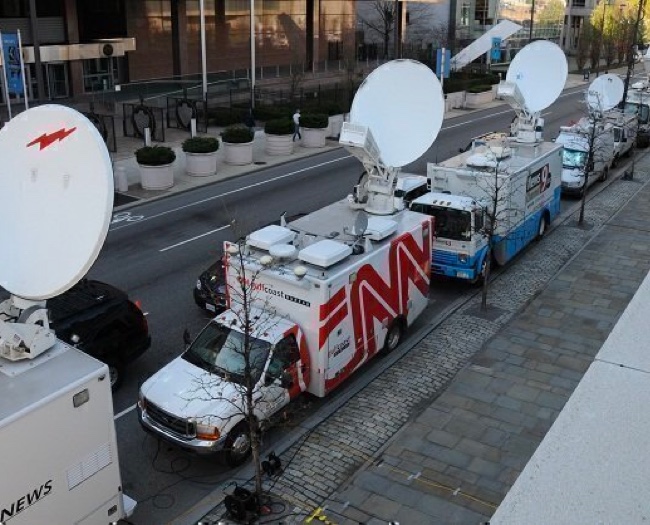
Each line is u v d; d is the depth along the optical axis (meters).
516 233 17.06
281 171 27.72
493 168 16.23
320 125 32.44
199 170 26.44
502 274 16.92
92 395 7.20
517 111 20.38
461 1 70.00
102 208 6.79
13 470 6.58
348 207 13.91
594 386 4.43
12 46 24.80
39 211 7.25
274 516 8.52
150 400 9.70
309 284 10.26
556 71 20.88
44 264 7.16
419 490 8.98
